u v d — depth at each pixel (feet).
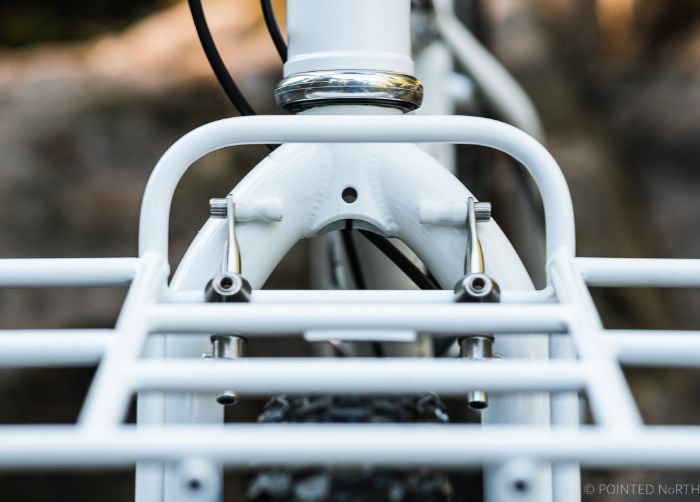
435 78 2.61
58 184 7.29
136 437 1.19
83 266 1.48
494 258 1.62
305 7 1.67
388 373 1.27
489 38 3.34
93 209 7.20
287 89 1.67
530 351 1.60
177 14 9.26
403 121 1.53
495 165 3.50
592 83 9.09
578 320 1.36
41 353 1.33
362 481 1.26
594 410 1.25
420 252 1.66
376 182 1.66
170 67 8.20
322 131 1.53
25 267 1.48
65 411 6.59
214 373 1.27
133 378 1.27
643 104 8.83
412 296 1.51
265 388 1.27
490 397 1.58
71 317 6.56
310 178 1.65
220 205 1.62
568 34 9.24
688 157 8.47
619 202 8.06
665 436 1.19
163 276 1.48
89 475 6.73
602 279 1.49
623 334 1.35
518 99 2.96
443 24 2.77
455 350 1.86
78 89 7.90
